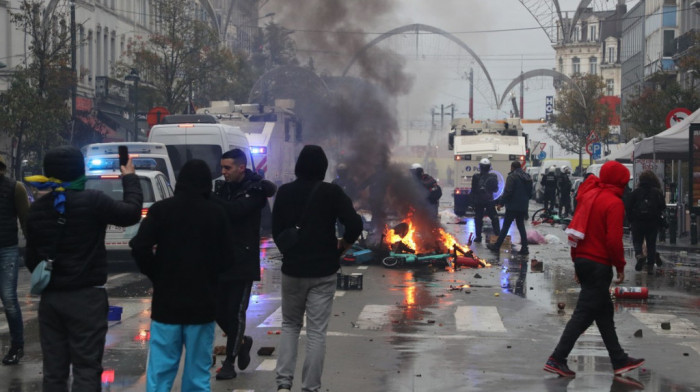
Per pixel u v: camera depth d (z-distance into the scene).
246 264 9.44
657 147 28.00
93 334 7.53
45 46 40.97
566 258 23.09
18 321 10.30
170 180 25.06
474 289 16.89
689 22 77.44
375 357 10.63
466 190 44.78
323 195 8.41
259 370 9.95
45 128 38.53
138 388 9.10
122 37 69.44
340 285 16.81
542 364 10.30
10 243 10.27
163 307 7.42
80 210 7.49
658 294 16.45
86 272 7.51
